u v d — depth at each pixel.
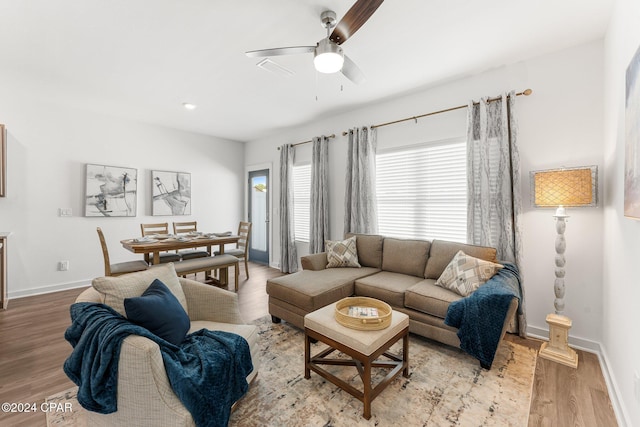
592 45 2.46
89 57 2.73
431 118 3.45
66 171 4.12
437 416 1.66
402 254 3.30
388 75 3.10
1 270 3.29
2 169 3.60
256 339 1.91
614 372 1.91
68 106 4.09
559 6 2.03
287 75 3.11
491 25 2.25
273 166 5.75
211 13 2.11
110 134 4.54
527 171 2.76
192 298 2.04
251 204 6.32
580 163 2.50
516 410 1.72
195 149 5.61
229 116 4.55
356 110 4.23
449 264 2.74
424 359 2.29
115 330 1.30
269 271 5.39
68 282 4.15
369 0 1.52
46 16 2.12
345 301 2.19
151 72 3.04
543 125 2.68
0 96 3.61
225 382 1.46
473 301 2.16
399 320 1.95
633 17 1.57
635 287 1.52
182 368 1.33
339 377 2.05
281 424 1.60
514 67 2.84
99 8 2.04
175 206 5.29
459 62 2.82
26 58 2.74
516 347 2.50
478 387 1.93
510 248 2.76
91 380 1.25
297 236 5.32
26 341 2.55
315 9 2.06
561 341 2.30
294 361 2.27
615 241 2.00
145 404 1.26
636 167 1.39
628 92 1.54
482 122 2.92
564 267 2.50
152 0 1.97
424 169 3.55
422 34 2.37
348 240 3.71
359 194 4.04
